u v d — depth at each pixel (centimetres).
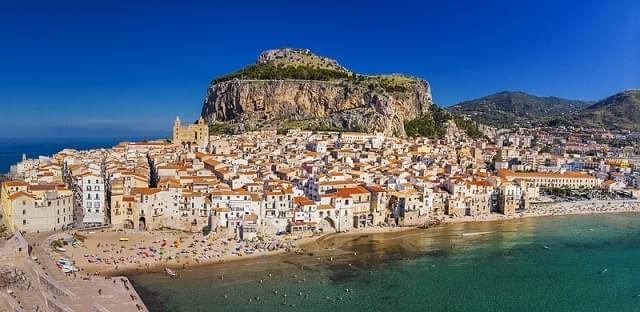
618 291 17500
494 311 15425
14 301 13338
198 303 14975
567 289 17600
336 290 16588
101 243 19988
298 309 14862
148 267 17925
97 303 13925
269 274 17888
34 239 19512
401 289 16975
